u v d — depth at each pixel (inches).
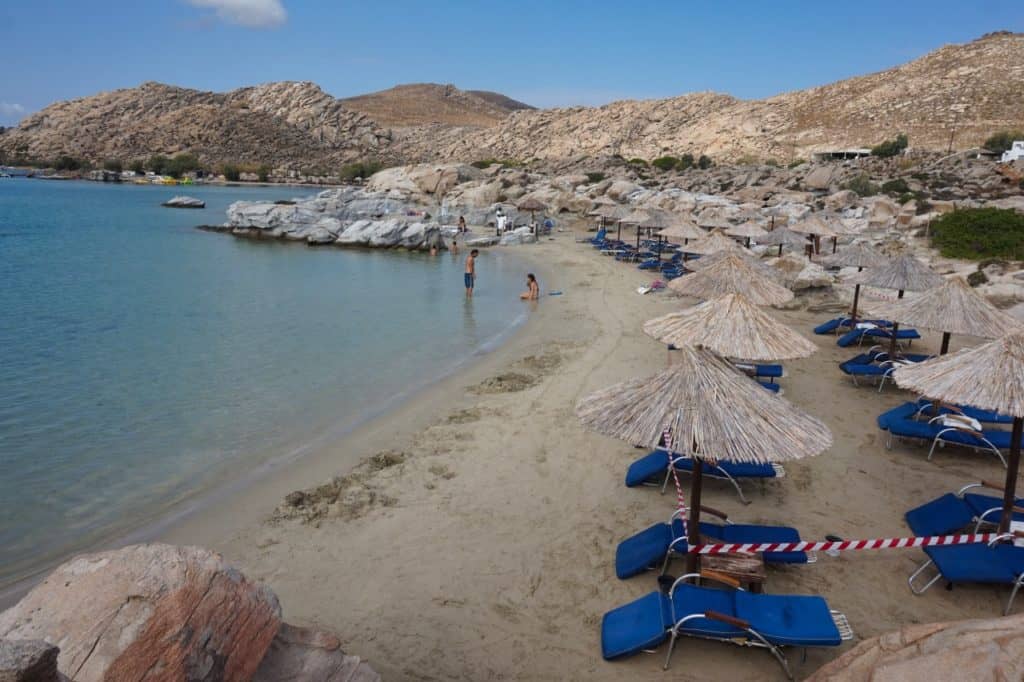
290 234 1577.3
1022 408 235.9
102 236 1562.5
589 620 240.4
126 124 6579.7
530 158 4623.5
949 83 3988.7
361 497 335.0
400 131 7549.2
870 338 586.2
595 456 375.2
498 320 753.0
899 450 370.6
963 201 1355.8
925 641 140.0
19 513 327.0
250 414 458.0
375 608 250.4
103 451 397.4
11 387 508.1
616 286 933.2
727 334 322.3
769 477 326.0
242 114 6599.4
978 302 382.9
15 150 5846.5
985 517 268.1
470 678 214.4
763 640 205.6
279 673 151.2
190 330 693.9
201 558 148.1
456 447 392.8
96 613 130.8
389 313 791.1
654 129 4936.0
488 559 279.6
